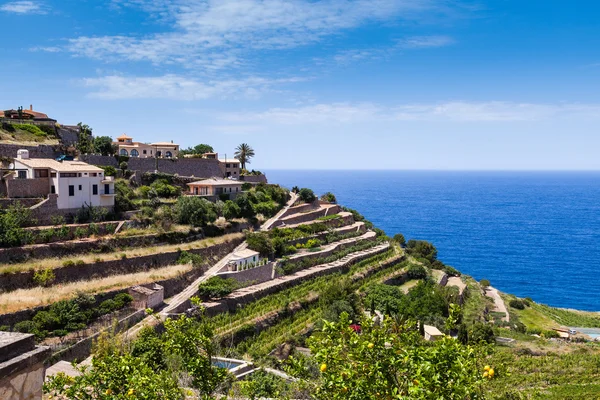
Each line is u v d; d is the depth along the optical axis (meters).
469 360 15.16
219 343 48.59
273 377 39.06
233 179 113.50
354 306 71.25
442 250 198.75
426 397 13.48
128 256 63.34
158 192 87.31
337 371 15.58
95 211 69.25
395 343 15.73
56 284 54.03
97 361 17.02
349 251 96.75
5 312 45.59
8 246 55.19
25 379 11.02
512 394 38.84
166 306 58.28
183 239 74.81
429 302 75.19
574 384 53.91
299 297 71.44
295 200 116.81
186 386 24.94
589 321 103.00
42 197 66.31
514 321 90.62
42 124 92.88
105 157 88.06
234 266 71.56
